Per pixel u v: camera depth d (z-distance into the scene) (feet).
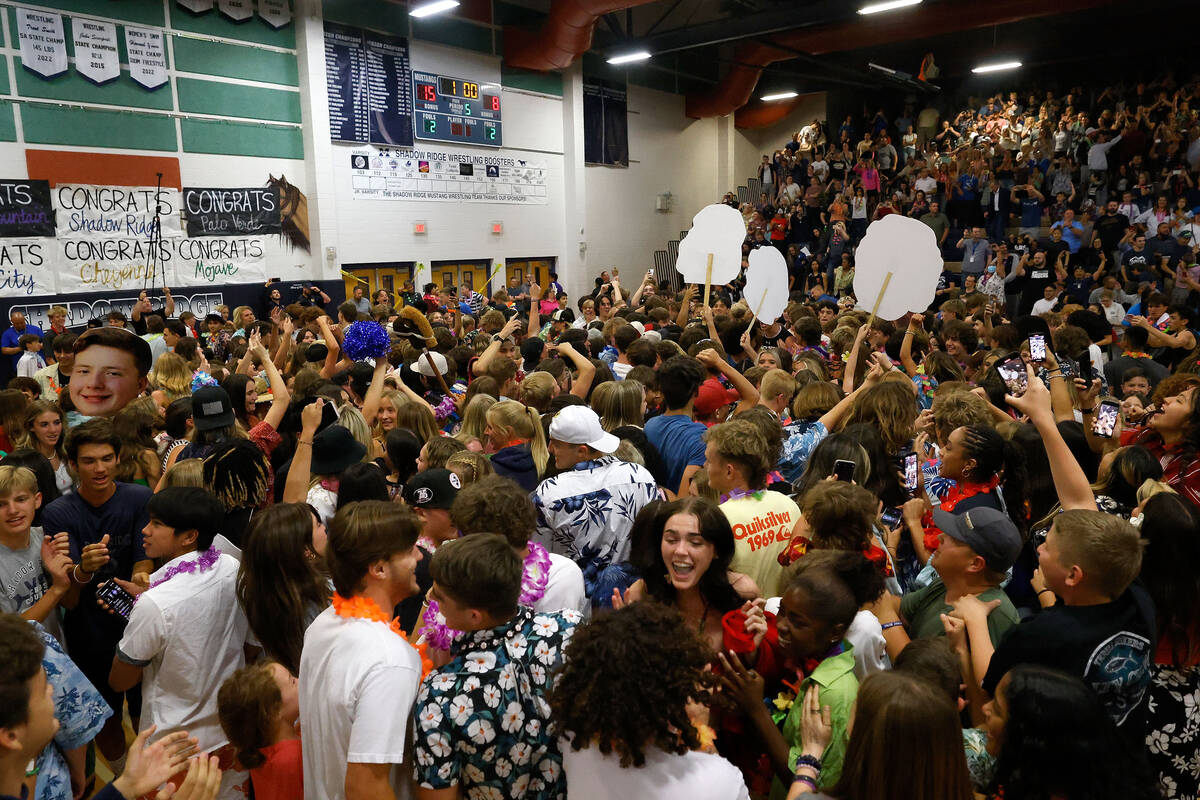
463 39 48.01
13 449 13.12
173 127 36.01
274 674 6.97
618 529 9.26
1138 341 19.53
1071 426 11.39
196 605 7.95
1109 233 46.19
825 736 5.75
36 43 31.35
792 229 60.44
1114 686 6.21
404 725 5.70
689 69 66.44
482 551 5.69
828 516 7.68
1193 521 7.19
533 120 53.57
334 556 6.28
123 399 7.20
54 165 32.22
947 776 4.79
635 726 4.83
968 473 9.55
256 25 38.78
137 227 35.06
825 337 25.64
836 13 42.24
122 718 10.49
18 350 30.53
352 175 43.29
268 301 40.04
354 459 10.50
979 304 27.04
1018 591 9.08
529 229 54.49
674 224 67.21
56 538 8.61
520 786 5.59
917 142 64.08
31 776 5.92
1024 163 52.60
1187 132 50.93
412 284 46.50
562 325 27.78
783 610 6.45
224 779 8.00
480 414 13.12
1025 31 64.39
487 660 5.67
